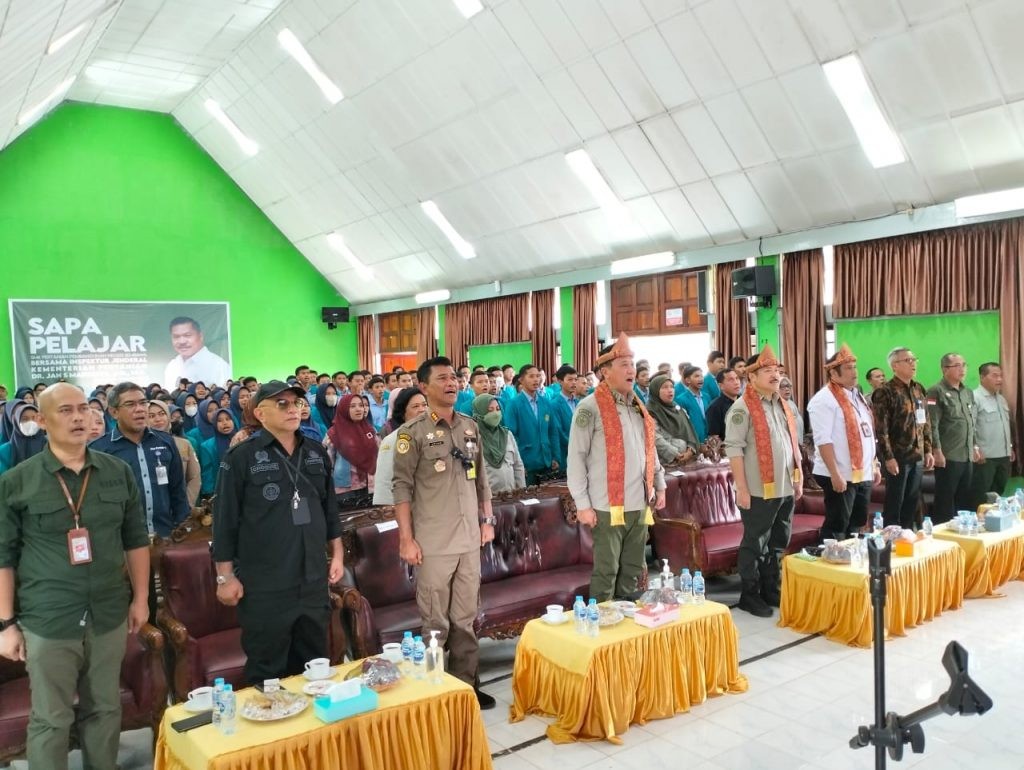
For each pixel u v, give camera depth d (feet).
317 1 32.65
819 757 10.51
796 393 29.58
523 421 23.56
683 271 34.50
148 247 49.67
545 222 36.58
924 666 13.42
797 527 19.38
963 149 22.74
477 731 9.39
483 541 12.50
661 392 21.61
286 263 54.90
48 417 9.00
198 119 48.37
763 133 25.81
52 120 46.52
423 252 45.37
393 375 32.22
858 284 27.40
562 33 26.78
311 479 10.37
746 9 22.52
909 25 20.57
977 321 24.64
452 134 34.83
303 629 10.31
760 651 14.46
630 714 11.32
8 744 9.64
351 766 8.54
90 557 9.18
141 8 34.71
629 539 14.01
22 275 45.70
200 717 8.62
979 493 22.08
